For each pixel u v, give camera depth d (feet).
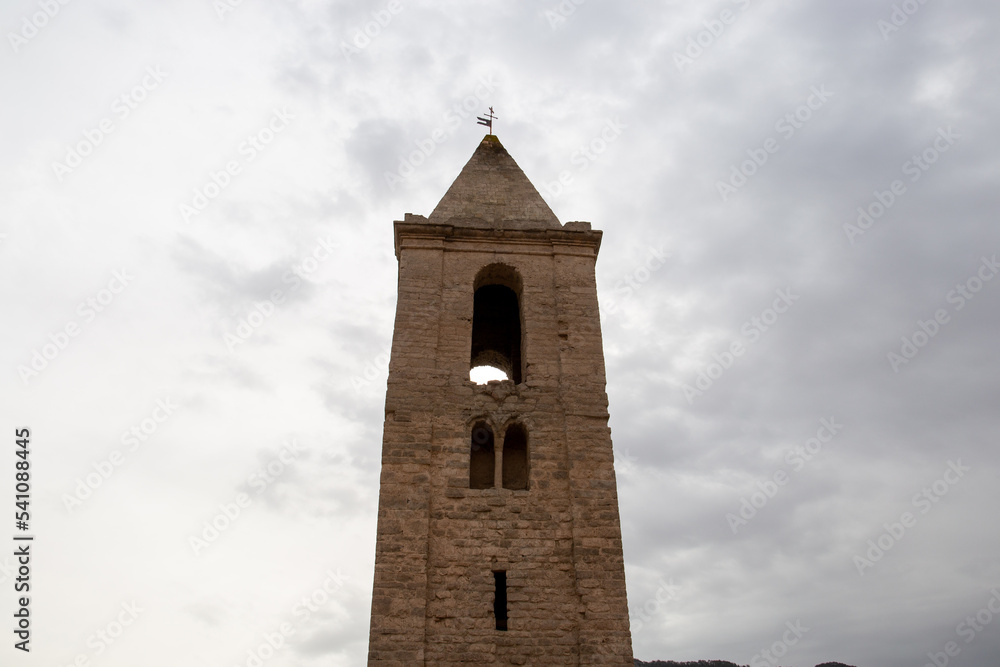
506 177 116.26
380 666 69.36
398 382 88.12
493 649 71.82
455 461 83.35
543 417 87.66
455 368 90.58
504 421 87.15
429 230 101.65
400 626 71.72
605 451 85.10
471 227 102.22
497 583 77.87
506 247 102.58
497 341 113.50
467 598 74.49
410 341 91.66
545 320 96.07
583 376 91.09
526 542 78.38
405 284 96.78
